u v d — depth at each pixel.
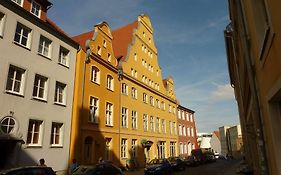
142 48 38.44
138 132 33.34
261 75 6.80
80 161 21.78
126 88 32.50
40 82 19.45
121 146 29.33
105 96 27.23
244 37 7.37
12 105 16.56
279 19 4.38
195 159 37.16
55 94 20.70
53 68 20.53
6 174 9.62
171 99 46.81
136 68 35.53
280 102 6.16
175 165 28.06
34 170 10.55
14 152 16.22
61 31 23.64
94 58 25.94
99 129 25.33
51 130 19.58
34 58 18.83
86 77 24.33
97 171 13.95
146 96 37.69
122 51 34.81
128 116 31.50
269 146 6.71
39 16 20.77
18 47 17.64
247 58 7.17
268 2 5.15
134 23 38.97
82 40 28.62
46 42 20.53
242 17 7.51
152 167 23.86
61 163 19.95
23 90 17.58
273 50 5.12
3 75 16.23
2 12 16.83
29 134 17.84
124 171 27.48
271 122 6.13
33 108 18.14
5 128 16.00
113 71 29.70
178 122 49.62
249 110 14.49
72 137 21.48
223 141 103.06
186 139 52.00
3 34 16.67
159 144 39.53
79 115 22.50
